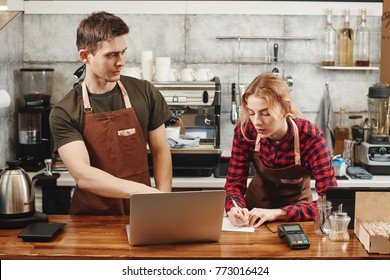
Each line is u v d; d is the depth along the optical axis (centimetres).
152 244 239
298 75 450
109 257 227
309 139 278
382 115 429
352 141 431
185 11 442
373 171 410
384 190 256
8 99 374
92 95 287
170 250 234
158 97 302
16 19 432
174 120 416
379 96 413
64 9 443
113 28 263
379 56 447
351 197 260
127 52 446
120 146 289
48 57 448
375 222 250
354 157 433
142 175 297
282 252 232
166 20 444
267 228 261
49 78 431
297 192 294
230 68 447
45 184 389
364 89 451
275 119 255
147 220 231
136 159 294
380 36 446
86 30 267
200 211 235
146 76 420
